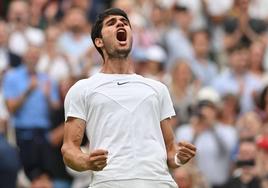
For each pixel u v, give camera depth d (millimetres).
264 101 21672
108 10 11523
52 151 21281
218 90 24672
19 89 22141
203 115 21203
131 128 11094
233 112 22609
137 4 27625
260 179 19531
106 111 11172
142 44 25031
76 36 24875
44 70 23688
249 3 28641
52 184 20844
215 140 21156
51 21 26625
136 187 10891
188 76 22984
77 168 10930
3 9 28297
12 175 19406
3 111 20297
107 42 11383
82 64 23750
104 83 11312
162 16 27031
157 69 24219
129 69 11500
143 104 11227
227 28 27469
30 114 21906
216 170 21141
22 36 24875
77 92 11312
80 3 27203
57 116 21547
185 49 25797
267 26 27984
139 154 11016
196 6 27953
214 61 26625
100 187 10953
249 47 26875
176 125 21969
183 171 18797
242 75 24828
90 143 11266
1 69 23203
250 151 19688
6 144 19422
